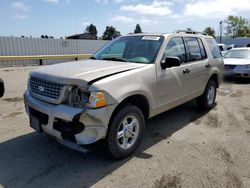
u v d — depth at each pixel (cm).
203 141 426
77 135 308
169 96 436
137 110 364
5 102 675
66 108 309
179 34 485
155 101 401
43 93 342
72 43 2189
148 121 527
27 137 435
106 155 355
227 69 1005
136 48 443
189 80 488
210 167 340
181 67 461
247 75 982
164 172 328
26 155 371
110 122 330
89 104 303
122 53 451
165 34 456
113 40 515
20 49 1888
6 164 346
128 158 365
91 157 367
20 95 762
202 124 510
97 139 315
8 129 471
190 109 614
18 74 1262
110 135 331
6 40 1809
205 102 580
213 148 399
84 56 2048
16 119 529
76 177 316
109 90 316
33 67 1664
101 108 308
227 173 325
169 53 439
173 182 306
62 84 316
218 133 462
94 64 391
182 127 493
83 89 305
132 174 323
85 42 2283
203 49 557
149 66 391
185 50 490
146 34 473
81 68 358
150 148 398
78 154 375
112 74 339
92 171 330
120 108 342
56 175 321
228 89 873
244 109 618
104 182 306
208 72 558
